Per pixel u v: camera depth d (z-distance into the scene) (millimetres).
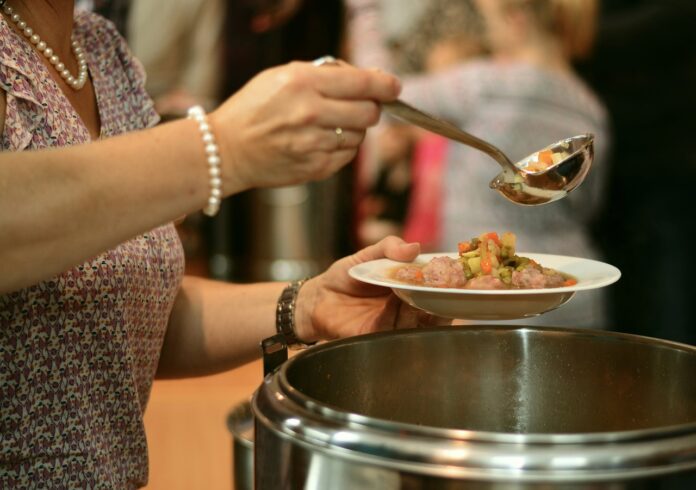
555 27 2561
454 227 2586
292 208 2785
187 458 1832
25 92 946
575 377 977
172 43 2734
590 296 2531
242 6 2771
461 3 2551
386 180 2803
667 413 913
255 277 2824
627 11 2643
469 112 2531
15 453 958
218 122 805
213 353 1289
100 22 1188
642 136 2771
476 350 997
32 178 767
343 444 694
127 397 1040
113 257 1011
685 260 2812
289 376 846
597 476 635
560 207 2539
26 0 1052
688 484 653
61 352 973
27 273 789
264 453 780
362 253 1163
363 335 971
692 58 2678
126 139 806
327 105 792
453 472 646
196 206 812
